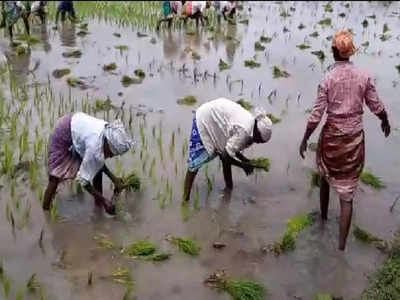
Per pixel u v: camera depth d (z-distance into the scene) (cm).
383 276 379
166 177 532
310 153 587
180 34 1186
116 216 466
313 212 474
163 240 435
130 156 571
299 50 1033
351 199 407
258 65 926
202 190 512
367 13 1436
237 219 466
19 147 572
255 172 546
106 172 479
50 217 460
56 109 696
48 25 1233
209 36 1166
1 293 367
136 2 1571
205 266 403
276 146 605
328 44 1079
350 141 396
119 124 431
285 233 442
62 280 383
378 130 649
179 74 877
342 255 414
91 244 427
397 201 490
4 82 806
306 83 837
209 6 1284
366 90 396
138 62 945
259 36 1167
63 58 955
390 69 891
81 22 1274
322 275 392
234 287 370
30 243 425
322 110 399
